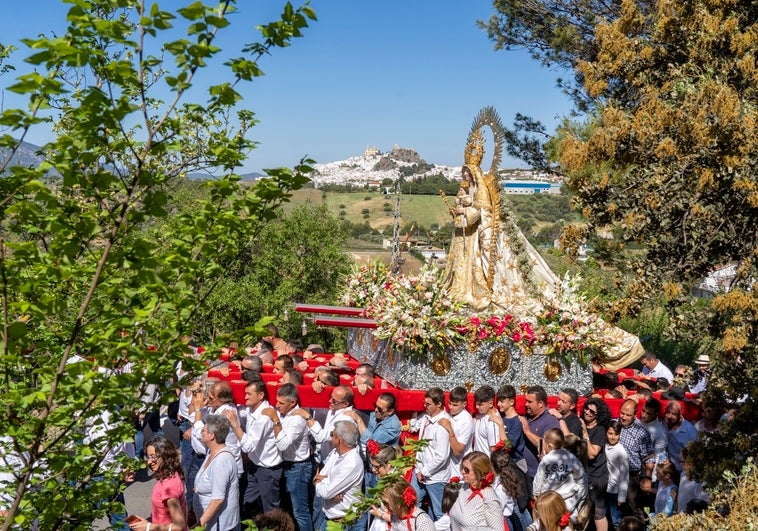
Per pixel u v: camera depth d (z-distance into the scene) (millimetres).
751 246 7863
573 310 11383
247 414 10289
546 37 21938
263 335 5059
